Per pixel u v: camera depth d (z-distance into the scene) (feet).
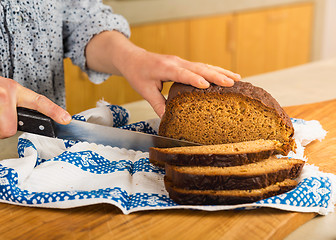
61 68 2.04
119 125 1.83
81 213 1.24
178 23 3.99
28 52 1.90
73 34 1.99
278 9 4.88
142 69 1.68
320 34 5.43
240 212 1.22
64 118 1.43
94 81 2.11
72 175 1.40
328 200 1.25
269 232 1.15
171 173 1.31
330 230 1.20
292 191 1.24
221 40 4.43
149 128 1.76
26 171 1.35
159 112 1.65
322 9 5.30
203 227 1.17
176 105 1.55
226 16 4.38
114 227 1.18
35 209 1.26
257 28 4.75
